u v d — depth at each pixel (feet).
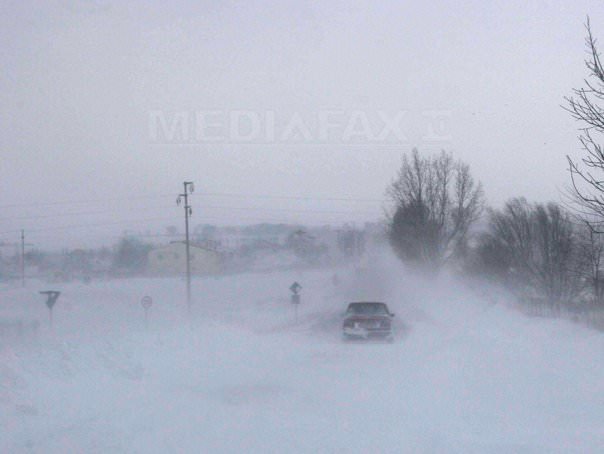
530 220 124.06
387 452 29.27
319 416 37.01
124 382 44.14
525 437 32.71
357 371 56.13
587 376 51.88
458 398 43.19
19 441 28.37
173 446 29.30
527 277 123.03
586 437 32.78
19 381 36.17
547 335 82.84
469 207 169.58
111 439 29.76
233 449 29.22
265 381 50.29
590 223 50.47
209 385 47.55
